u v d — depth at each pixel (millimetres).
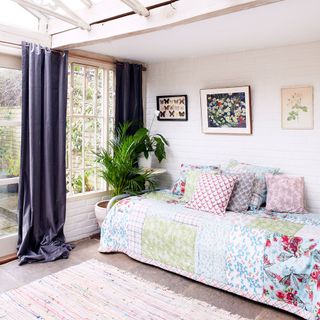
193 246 2758
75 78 3643
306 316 2242
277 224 2684
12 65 3209
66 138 3562
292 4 2174
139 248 3092
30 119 3074
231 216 2900
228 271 2570
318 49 3117
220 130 3756
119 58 3965
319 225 2693
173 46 3348
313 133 3197
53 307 2346
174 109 4125
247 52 3527
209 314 2322
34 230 3197
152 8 2338
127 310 2340
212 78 3799
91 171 3912
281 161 3398
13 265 3004
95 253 3336
